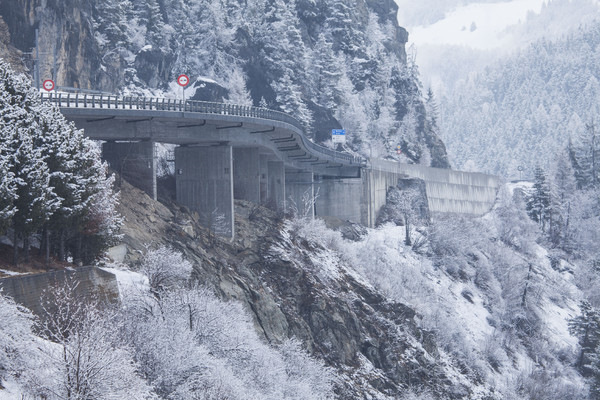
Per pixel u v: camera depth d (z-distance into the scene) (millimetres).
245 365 37594
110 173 55594
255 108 67312
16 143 35344
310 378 45250
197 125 61594
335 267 71562
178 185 67188
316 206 106250
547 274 119812
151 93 121562
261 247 64688
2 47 81062
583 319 91250
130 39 121562
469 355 74562
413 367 63219
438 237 102875
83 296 34250
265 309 53312
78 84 99375
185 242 54031
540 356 87875
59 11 94500
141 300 34844
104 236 41500
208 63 135000
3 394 22984
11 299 27344
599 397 77125
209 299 38000
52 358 24312
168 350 31234
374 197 113938
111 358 24438
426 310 76875
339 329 59688
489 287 99188
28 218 34781
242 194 76062
